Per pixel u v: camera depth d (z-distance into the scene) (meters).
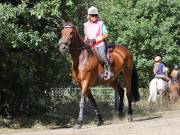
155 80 21.58
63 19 14.92
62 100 20.02
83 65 14.49
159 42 27.42
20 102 17.48
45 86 17.92
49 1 15.27
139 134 12.16
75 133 12.69
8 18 14.98
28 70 16.77
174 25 28.22
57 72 17.72
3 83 16.94
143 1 28.00
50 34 15.80
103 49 14.91
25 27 15.95
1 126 16.06
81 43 14.55
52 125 16.86
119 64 15.86
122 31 28.12
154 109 21.03
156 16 27.86
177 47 27.91
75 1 16.22
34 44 15.38
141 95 26.73
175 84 23.14
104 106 21.88
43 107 18.53
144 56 27.95
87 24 15.06
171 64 27.95
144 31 27.42
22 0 15.52
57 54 17.31
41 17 15.48
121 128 13.13
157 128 12.88
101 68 15.01
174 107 22.17
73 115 18.94
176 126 13.16
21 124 16.55
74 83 18.61
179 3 28.27
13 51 16.31
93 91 24.06
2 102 17.12
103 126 14.05
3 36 14.94
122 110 17.02
